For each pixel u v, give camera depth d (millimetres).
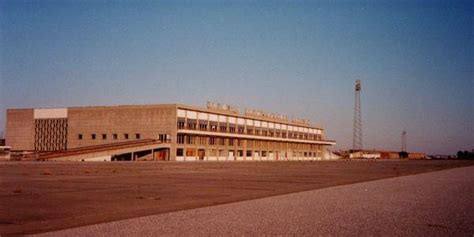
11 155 74000
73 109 92375
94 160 72875
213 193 18625
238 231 9453
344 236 8977
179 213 12242
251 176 33188
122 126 88438
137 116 87250
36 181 24125
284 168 53312
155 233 9164
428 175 37500
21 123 97188
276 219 11227
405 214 12352
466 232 9547
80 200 15273
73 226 10023
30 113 96500
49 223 10398
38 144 95250
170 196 17062
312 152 140500
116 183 23328
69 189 19469
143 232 9273
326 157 151375
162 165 54844
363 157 169750
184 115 87375
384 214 12328
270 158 117062
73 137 92000
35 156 73562
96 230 9492
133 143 82062
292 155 128125
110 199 15719
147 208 13305
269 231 9469
